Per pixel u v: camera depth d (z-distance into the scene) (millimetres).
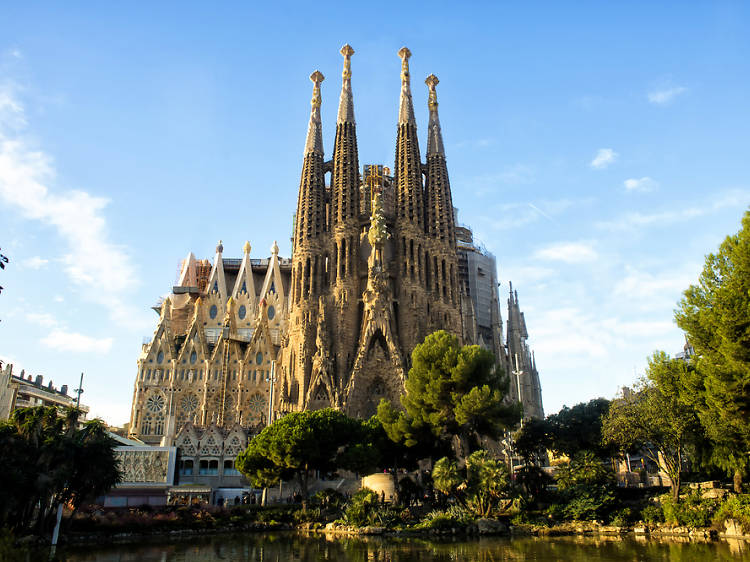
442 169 126625
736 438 42188
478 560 34438
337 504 61969
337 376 106000
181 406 117438
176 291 140500
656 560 32625
